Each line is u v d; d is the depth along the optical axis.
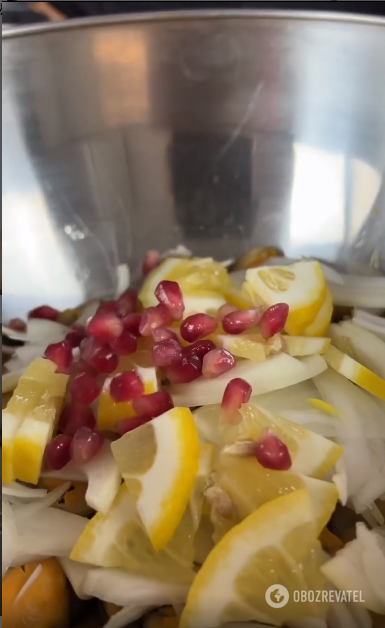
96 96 0.14
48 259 0.15
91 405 0.11
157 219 0.16
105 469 0.10
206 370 0.12
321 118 0.14
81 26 0.13
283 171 0.15
